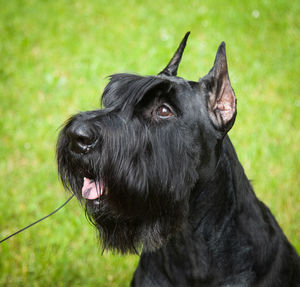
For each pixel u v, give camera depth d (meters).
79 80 9.91
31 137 8.04
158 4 13.02
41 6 13.32
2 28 12.17
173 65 4.20
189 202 3.63
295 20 11.66
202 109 3.54
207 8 12.51
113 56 10.68
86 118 3.38
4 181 7.06
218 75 3.63
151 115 3.46
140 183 3.36
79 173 3.64
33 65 10.55
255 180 6.85
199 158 3.53
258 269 3.70
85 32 11.93
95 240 5.93
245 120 8.25
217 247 3.72
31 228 6.16
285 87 9.28
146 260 4.00
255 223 3.81
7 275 5.57
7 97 9.34
